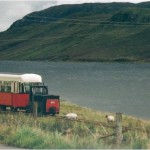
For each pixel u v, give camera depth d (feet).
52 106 150.30
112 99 352.08
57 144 65.98
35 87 153.17
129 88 489.67
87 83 564.30
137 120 164.66
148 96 390.21
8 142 72.64
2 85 159.22
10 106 155.33
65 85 522.06
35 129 76.33
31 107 151.12
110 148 67.10
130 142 77.15
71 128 101.40
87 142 67.77
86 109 197.77
